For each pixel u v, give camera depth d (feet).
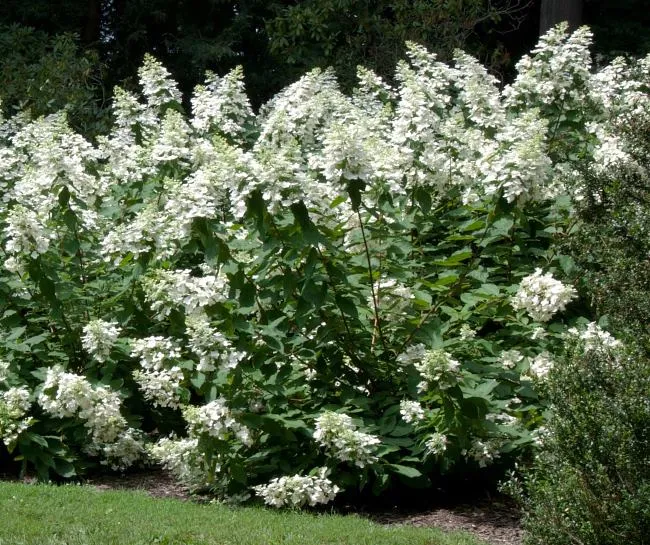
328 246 18.37
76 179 22.08
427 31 53.72
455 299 21.79
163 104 29.76
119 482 22.00
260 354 19.45
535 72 26.96
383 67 53.93
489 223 20.94
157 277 19.94
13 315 22.41
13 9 62.95
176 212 18.76
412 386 19.47
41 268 21.63
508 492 16.17
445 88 28.14
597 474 13.93
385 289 20.43
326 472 19.01
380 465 18.86
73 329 22.97
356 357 20.26
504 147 23.25
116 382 22.03
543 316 20.44
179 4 65.57
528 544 14.99
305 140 27.40
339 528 17.61
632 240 18.07
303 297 18.90
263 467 19.60
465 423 18.54
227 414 18.90
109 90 62.49
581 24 57.57
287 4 66.23
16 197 23.88
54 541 17.10
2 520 18.11
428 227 23.39
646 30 59.57
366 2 55.06
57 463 21.93
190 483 20.52
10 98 45.85
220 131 29.32
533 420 19.24
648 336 16.12
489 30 56.80
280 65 63.21
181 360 20.68
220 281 19.40
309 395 20.70
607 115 26.89
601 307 19.45
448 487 20.74
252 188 18.04
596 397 14.55
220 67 64.85
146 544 16.94
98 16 65.67
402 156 22.00
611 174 20.26
